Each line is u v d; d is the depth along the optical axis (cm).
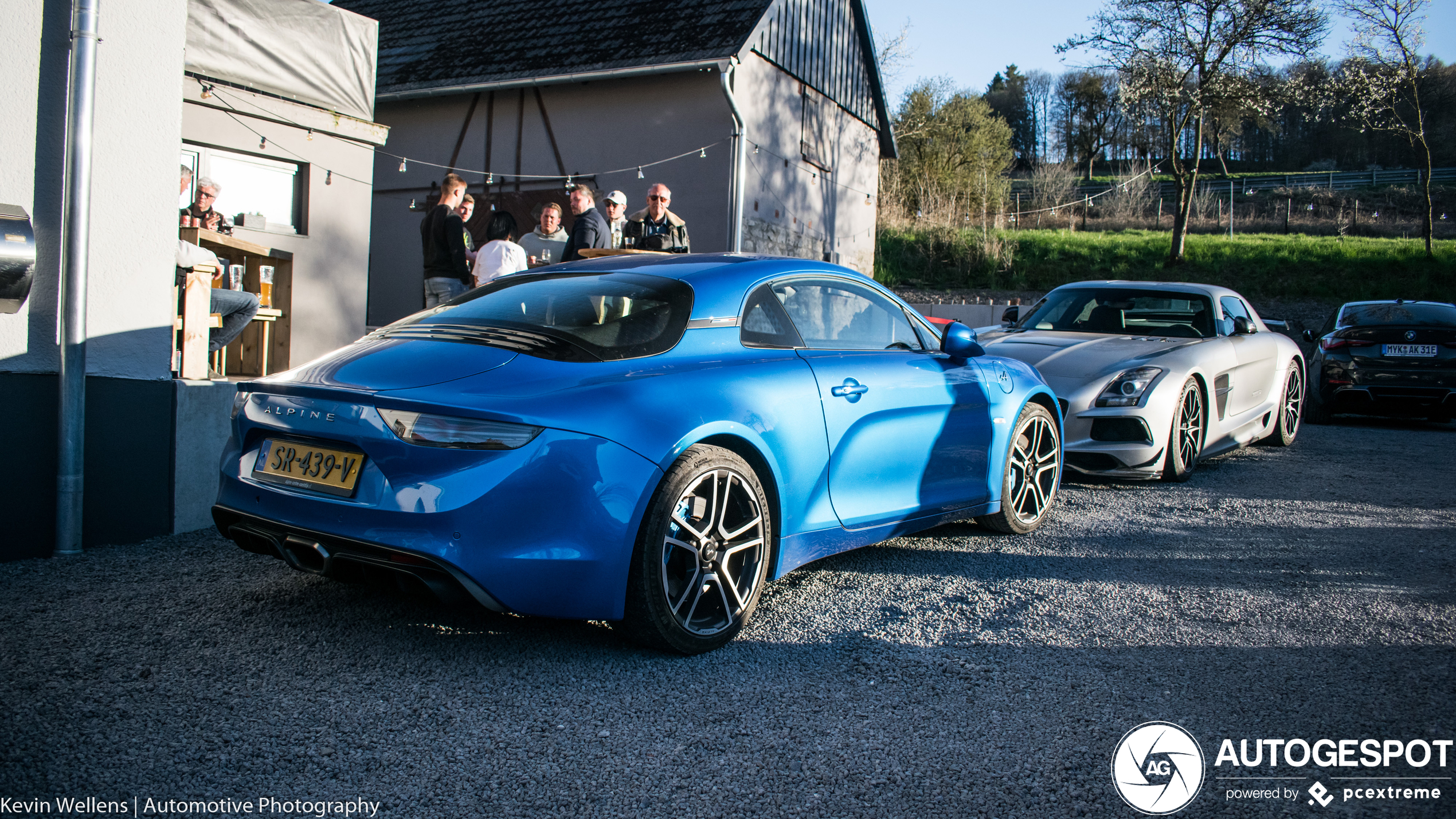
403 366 265
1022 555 390
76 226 349
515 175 1334
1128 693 247
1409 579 358
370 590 323
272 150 740
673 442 259
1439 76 4591
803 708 236
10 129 342
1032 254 2725
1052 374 548
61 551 357
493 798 188
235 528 276
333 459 255
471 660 262
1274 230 3569
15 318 343
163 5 384
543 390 251
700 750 211
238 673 248
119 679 241
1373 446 746
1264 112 2786
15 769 192
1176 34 2672
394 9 1587
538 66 1298
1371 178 4791
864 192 1708
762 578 289
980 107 3291
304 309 767
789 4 1389
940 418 365
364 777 195
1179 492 530
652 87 1250
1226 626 302
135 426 383
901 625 301
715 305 303
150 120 382
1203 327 637
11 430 345
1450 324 876
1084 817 184
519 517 239
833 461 315
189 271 416
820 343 332
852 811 185
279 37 734
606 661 264
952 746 215
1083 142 6406
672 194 1246
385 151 1418
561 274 329
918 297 2398
